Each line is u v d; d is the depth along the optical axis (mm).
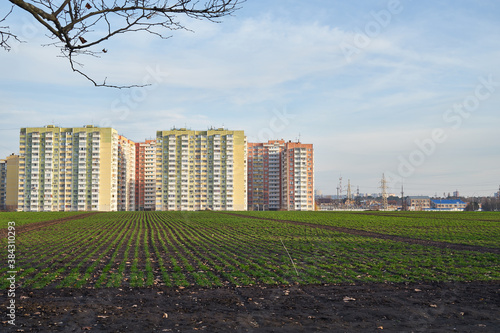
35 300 15148
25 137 181000
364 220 81000
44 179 178625
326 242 39375
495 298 15602
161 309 13828
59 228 61500
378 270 22484
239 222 76500
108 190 176875
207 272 21703
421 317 12859
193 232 53125
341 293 16609
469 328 11695
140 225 68938
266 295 16203
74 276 20375
